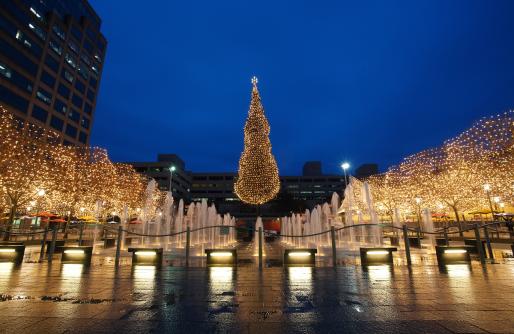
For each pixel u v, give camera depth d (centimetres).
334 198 3050
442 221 3700
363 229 2105
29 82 5222
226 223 2744
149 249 991
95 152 4312
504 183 2828
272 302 546
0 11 4703
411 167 4116
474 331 400
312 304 533
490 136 2875
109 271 866
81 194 3784
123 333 396
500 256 1159
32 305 523
